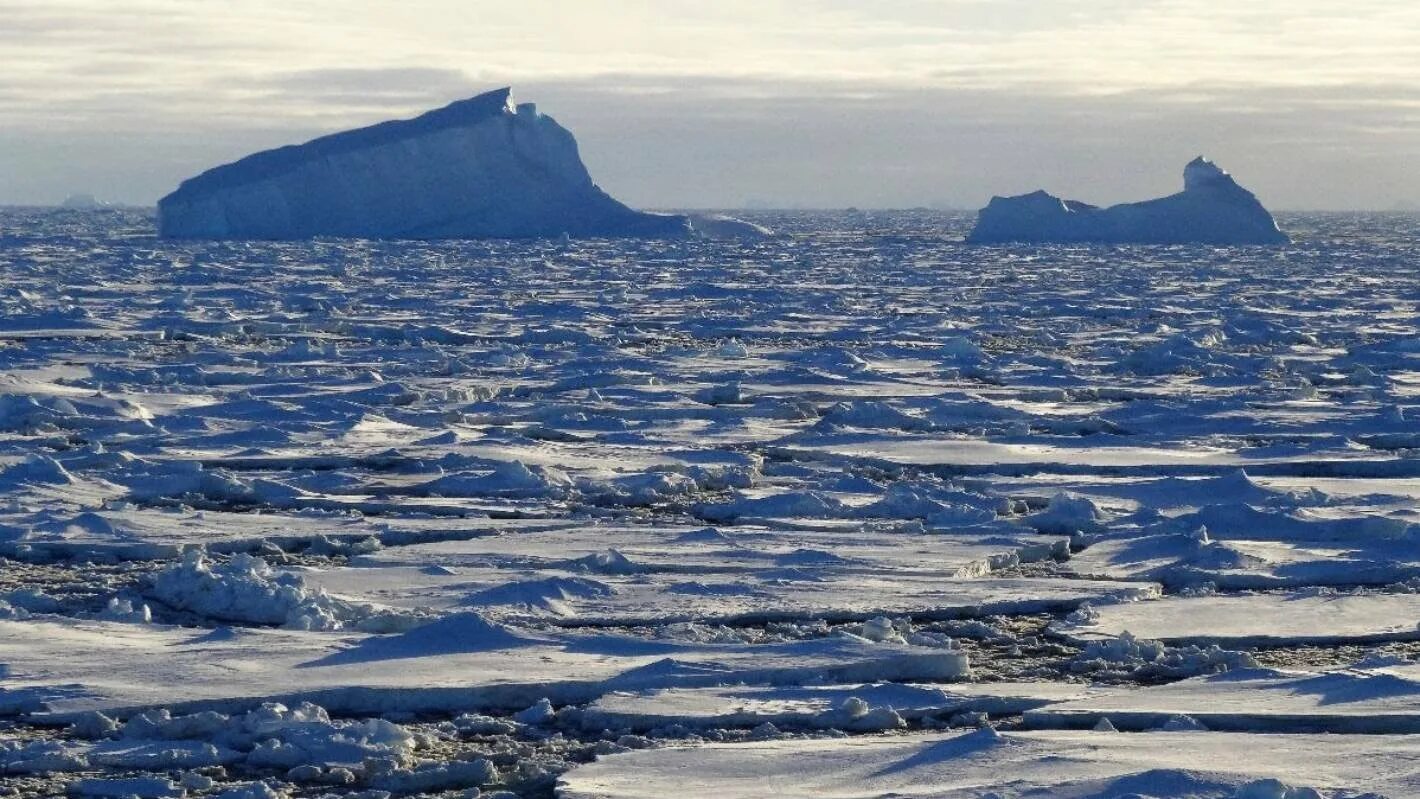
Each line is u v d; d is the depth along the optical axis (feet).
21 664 41.47
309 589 49.57
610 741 37.04
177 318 169.78
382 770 35.29
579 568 54.95
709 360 132.16
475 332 160.15
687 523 64.75
